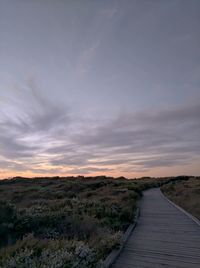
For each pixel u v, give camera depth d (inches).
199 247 285.6
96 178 2874.0
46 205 600.1
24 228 348.8
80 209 502.9
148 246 291.6
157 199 960.9
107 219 430.0
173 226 414.6
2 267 178.4
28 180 2544.3
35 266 176.2
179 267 222.2
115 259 245.1
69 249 220.5
